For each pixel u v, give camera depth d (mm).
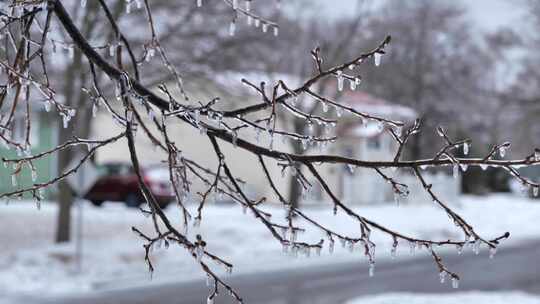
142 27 14594
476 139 39094
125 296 12211
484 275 15938
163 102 3307
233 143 3061
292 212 3094
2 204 23062
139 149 32406
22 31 3369
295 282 14156
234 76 18344
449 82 39812
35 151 24031
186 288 13133
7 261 14398
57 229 16344
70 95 14359
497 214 31219
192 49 15016
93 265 14703
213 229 19641
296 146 19641
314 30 23531
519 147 33031
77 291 12656
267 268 15891
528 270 16828
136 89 3297
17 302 11477
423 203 31750
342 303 11953
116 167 24203
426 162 2916
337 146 30656
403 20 39375
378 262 17500
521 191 2816
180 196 3197
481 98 37000
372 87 34844
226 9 14859
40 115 17641
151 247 3021
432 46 40219
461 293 13305
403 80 38531
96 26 15086
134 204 23594
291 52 22484
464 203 34469
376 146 32000
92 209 22203
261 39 15625
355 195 31891
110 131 33031
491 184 50438
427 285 14273
